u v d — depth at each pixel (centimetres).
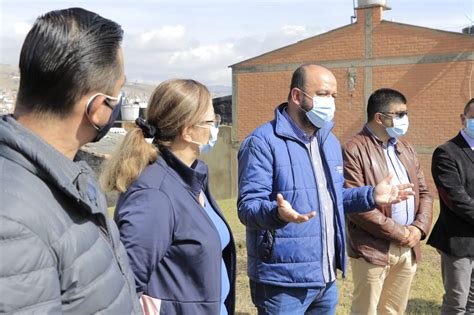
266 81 1956
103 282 138
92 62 133
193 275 222
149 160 228
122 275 153
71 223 132
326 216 305
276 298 297
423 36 1683
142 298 220
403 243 368
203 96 238
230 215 976
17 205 118
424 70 1691
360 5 1773
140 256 210
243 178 296
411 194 318
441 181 393
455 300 394
